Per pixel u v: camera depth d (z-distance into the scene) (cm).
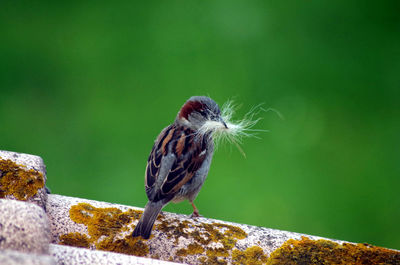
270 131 1220
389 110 1320
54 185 1071
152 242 435
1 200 310
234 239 445
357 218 1084
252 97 1311
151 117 1235
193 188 652
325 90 1348
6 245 292
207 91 1306
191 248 436
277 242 444
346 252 439
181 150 631
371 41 1467
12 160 424
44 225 306
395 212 1097
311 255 433
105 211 446
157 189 608
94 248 418
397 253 442
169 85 1312
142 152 1153
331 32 1480
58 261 323
